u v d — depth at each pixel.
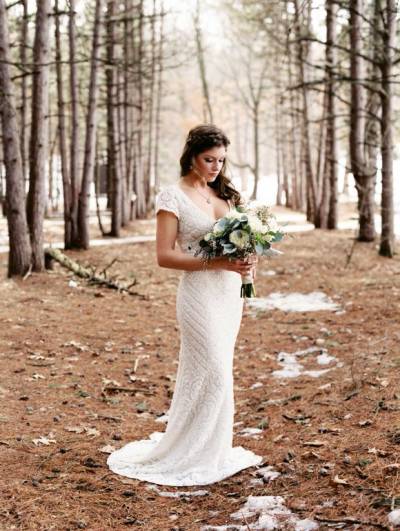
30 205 12.66
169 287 12.61
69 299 11.05
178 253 4.37
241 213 4.25
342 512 3.70
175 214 4.37
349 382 6.12
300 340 8.45
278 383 6.73
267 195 48.12
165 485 4.42
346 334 8.41
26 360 7.55
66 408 6.02
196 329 4.42
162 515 3.99
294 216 30.45
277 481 4.30
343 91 21.36
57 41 16.84
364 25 17.62
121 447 5.11
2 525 3.81
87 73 26.59
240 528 3.67
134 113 28.11
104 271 12.25
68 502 4.13
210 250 4.26
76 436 5.33
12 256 12.32
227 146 4.43
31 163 12.62
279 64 33.53
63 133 16.70
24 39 17.89
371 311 9.56
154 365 7.59
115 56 19.67
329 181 22.91
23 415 5.76
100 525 3.86
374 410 5.20
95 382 6.87
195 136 4.37
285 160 36.88
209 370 4.46
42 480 4.46
